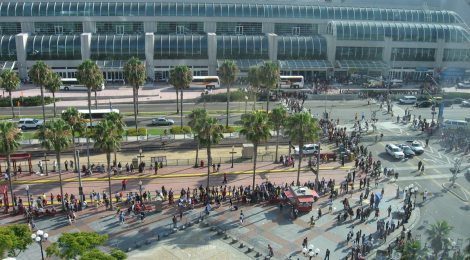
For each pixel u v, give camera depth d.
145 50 145.62
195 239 60.25
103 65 142.50
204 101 122.69
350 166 85.69
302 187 70.00
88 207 68.00
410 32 156.25
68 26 151.75
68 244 44.59
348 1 168.25
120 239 59.56
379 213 67.06
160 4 154.88
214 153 91.69
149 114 114.94
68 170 81.69
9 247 44.47
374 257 55.91
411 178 79.06
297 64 151.88
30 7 148.50
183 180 78.88
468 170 65.19
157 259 55.31
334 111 121.62
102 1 152.75
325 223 64.62
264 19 159.75
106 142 64.56
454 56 68.44
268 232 62.16
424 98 130.75
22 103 118.62
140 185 71.38
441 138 80.38
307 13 162.38
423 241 46.47
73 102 123.81
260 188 72.81
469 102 68.44
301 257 56.22
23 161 85.12
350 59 157.88
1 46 139.75
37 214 64.81
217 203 69.81
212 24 157.62
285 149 94.25
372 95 138.12
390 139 100.12
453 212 59.22
